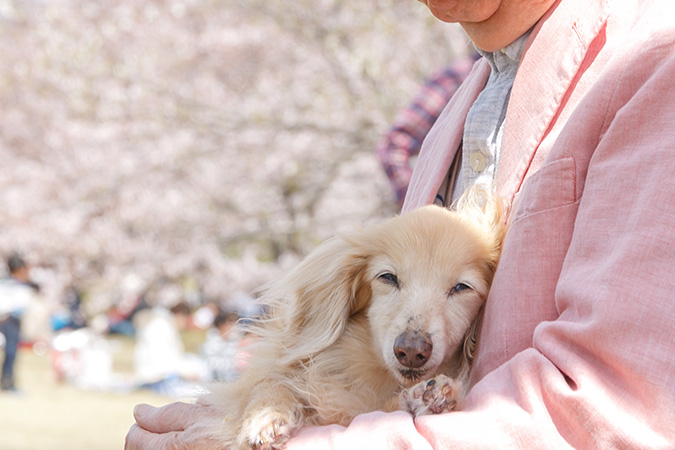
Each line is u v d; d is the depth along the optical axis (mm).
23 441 8914
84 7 12617
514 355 1604
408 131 5387
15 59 12820
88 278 15562
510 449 1340
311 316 2148
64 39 12859
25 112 12938
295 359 2088
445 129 2334
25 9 13250
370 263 2121
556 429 1340
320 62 12016
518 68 1961
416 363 1926
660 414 1253
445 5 1998
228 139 12336
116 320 23531
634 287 1337
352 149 11766
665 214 1374
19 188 13344
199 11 12359
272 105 12320
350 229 2260
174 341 14633
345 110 11969
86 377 15203
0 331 14383
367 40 11672
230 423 1902
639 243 1366
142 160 12609
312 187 12789
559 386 1350
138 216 13055
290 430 1789
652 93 1489
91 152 12727
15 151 13328
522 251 1644
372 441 1463
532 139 1870
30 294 15477
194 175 12820
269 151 12305
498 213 2033
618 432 1265
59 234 13500
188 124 12477
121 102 12547
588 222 1488
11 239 14469
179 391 13797
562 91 1850
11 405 12312
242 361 2242
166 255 13859
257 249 16047
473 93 2258
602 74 1647
